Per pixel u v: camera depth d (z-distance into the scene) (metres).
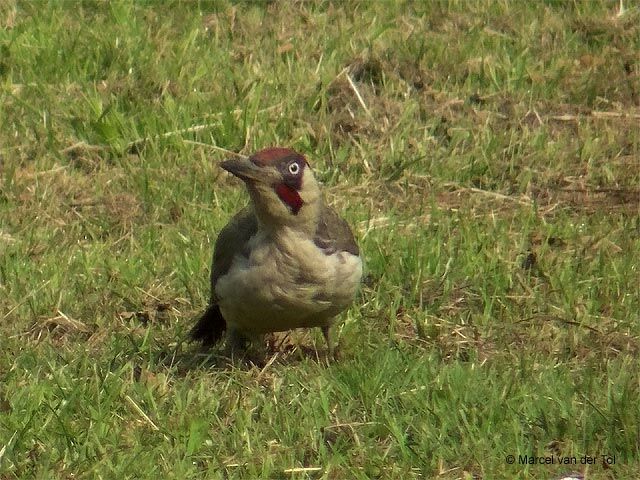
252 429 9.16
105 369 9.89
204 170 13.32
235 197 12.95
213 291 10.15
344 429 9.14
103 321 10.93
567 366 10.20
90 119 13.96
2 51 14.98
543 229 12.48
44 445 8.88
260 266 9.60
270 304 9.70
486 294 11.37
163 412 9.35
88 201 12.95
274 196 9.34
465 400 9.38
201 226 12.44
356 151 13.88
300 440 9.02
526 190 13.50
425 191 13.38
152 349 10.52
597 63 15.45
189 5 16.41
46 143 13.71
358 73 15.04
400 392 9.61
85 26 15.54
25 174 13.23
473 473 8.63
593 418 9.13
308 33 15.84
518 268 11.80
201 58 14.98
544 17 16.39
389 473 8.62
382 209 13.08
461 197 13.36
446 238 12.37
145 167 13.30
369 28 15.83
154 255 11.95
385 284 11.45
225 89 14.46
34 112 14.12
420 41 15.55
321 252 9.58
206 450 8.94
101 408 9.34
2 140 13.73
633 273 11.74
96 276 11.62
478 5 16.61
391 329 10.77
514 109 14.60
